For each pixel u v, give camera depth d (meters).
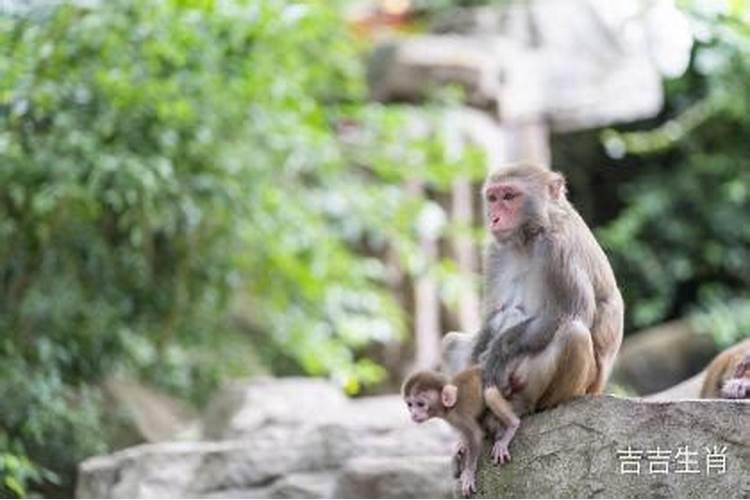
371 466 13.84
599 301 10.36
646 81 24.66
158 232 18.09
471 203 22.48
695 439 9.59
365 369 19.84
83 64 16.56
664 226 26.27
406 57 22.58
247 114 17.91
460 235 21.64
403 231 20.72
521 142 23.80
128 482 14.15
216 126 17.38
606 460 9.74
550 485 9.91
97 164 15.98
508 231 10.37
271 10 17.27
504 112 23.30
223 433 16.42
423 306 21.94
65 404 16.27
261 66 17.64
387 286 21.89
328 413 16.27
